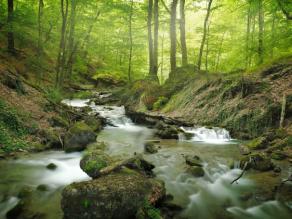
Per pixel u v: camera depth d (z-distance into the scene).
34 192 6.02
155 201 5.26
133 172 6.23
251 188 6.34
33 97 12.79
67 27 22.84
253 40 18.45
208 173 7.34
